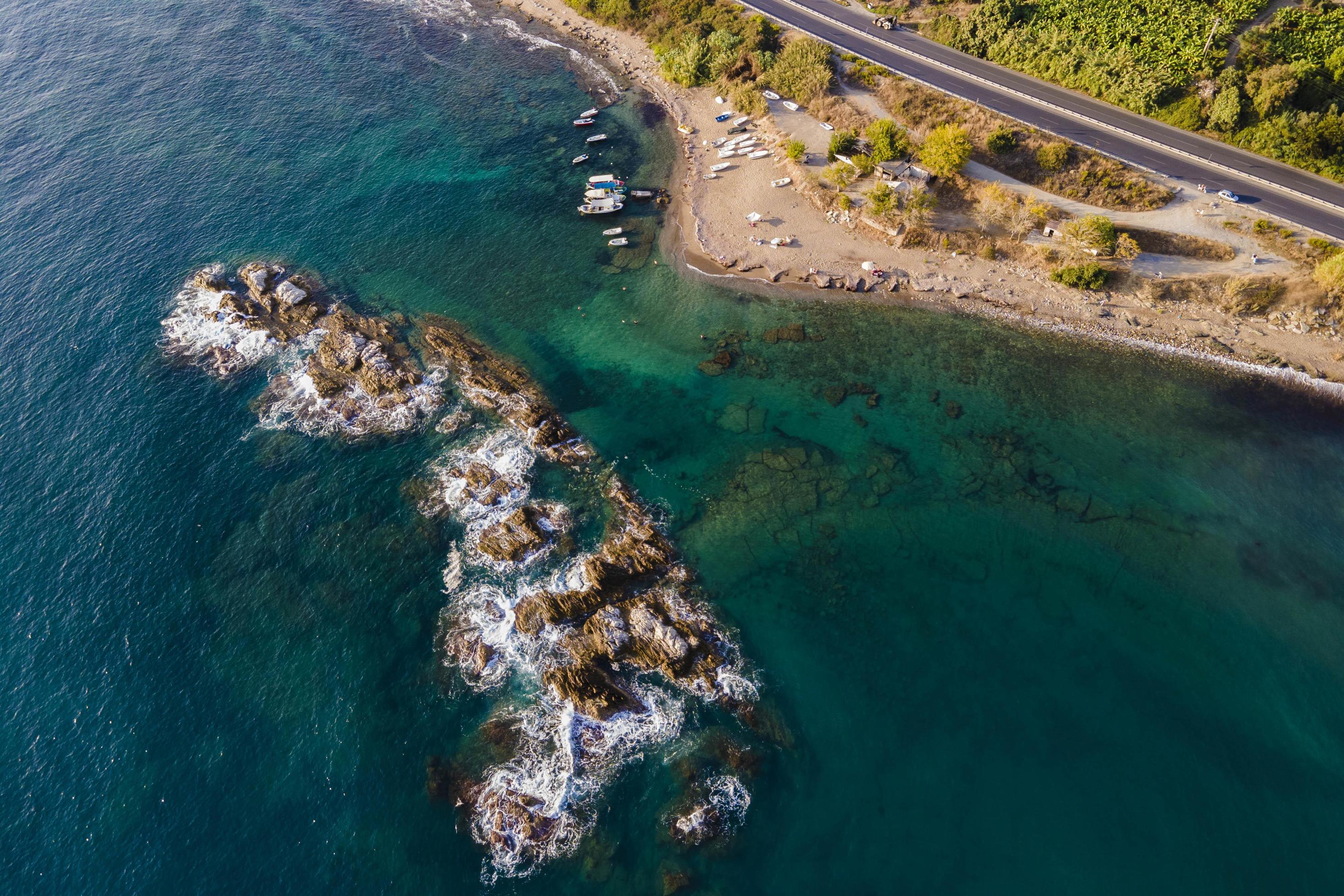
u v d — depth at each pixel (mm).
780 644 61062
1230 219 85125
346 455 74062
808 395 80500
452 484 71750
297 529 67938
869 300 89188
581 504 70625
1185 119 94562
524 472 72875
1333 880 48219
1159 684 57750
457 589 64062
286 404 78375
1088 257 85625
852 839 50938
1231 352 79688
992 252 90062
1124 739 54969
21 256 92438
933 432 76188
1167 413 76000
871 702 57594
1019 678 58438
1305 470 70562
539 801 52375
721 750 55188
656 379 82875
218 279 91188
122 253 94188
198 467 72500
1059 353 82062
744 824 51688
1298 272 80625
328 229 99875
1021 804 52125
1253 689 57250
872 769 54156
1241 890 48031
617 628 60781
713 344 86250
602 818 51844
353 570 65188
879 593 63906
